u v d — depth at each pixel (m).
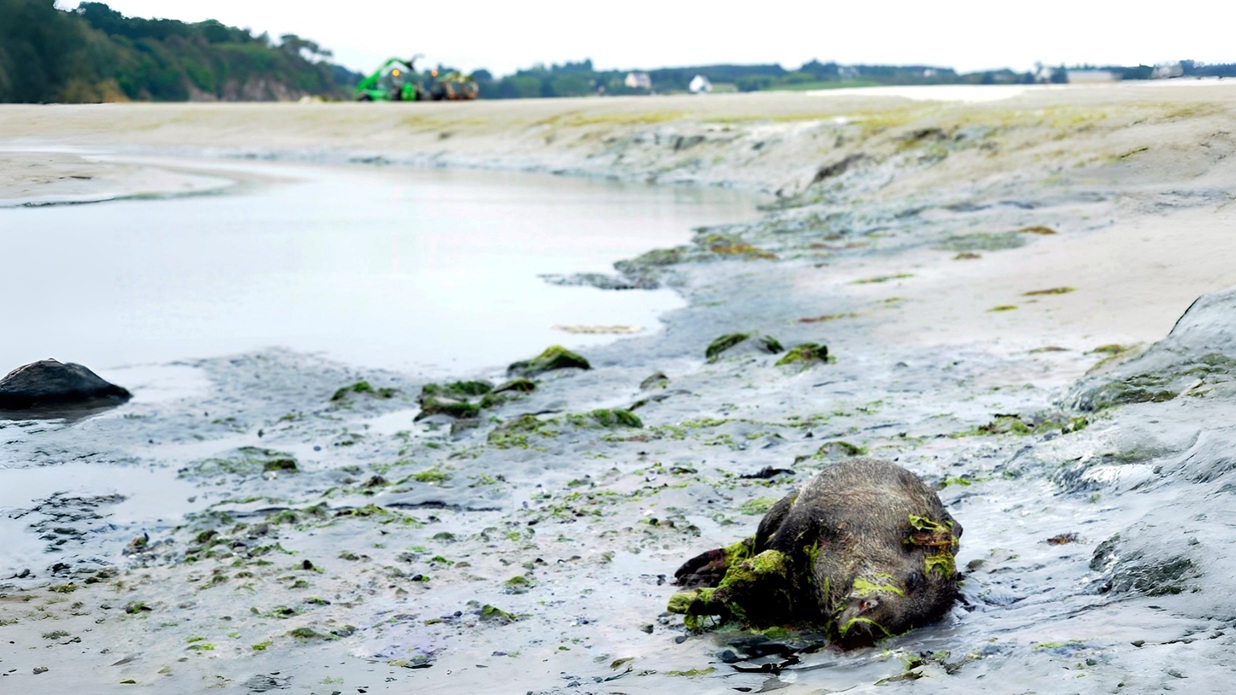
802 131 47.12
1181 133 29.55
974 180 31.38
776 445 10.98
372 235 29.47
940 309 17.69
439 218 33.47
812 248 25.34
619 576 7.54
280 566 8.05
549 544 8.34
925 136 38.38
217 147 54.62
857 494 6.37
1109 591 5.77
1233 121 29.92
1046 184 28.55
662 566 7.73
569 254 26.83
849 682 5.04
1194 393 9.12
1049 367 13.34
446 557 8.17
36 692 5.91
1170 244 20.59
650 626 6.53
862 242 25.36
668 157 50.34
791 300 19.88
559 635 6.50
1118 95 39.53
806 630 6.13
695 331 18.20
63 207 26.78
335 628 6.81
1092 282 18.33
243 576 7.84
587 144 55.44
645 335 18.14
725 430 11.67
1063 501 7.74
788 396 13.17
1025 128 34.88
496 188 43.94
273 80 81.12
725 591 6.34
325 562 8.12
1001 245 23.11
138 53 52.28
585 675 5.77
